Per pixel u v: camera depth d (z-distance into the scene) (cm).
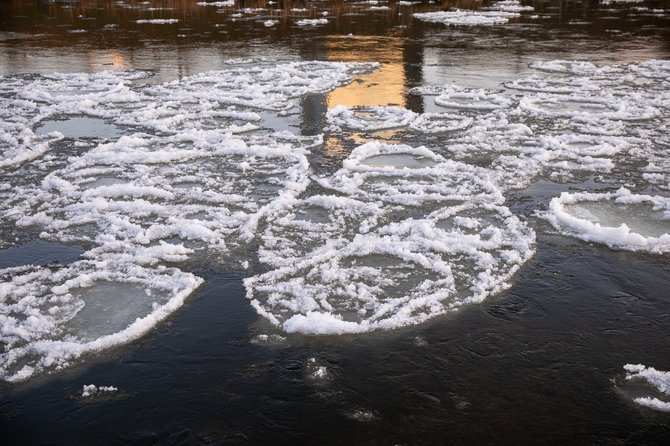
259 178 704
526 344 392
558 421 328
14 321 424
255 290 462
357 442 315
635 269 483
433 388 354
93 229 573
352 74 1288
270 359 382
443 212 593
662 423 326
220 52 1562
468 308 434
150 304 446
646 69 1284
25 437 322
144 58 1490
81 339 407
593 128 878
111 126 940
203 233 548
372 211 599
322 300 445
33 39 1814
